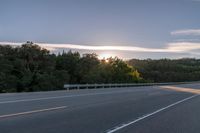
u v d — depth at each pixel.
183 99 29.89
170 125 13.11
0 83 68.31
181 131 11.68
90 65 101.12
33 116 14.52
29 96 28.27
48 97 27.19
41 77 75.81
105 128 11.88
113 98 28.66
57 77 82.06
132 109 19.53
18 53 83.25
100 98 28.08
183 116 16.41
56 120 13.55
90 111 17.55
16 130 10.86
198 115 16.92
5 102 21.33
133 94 36.66
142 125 12.94
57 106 19.47
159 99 29.47
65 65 94.94
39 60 84.69
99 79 95.00
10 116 14.24
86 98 27.42
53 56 92.81
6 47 83.00
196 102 26.34
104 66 109.19
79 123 12.93
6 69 74.12
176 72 166.00
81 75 96.81
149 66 175.12
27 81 73.44
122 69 112.44
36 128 11.37
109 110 18.41
